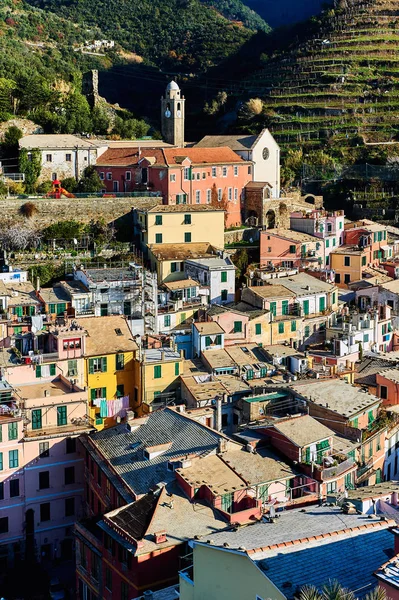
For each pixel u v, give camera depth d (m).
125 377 120.75
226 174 180.62
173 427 99.81
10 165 177.62
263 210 182.50
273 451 95.31
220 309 136.62
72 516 107.12
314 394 107.56
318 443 94.06
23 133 194.12
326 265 167.88
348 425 101.56
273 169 190.88
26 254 151.25
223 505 85.44
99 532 90.44
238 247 168.62
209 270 146.12
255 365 124.44
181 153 177.50
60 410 107.94
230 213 182.00
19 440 103.56
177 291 142.38
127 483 91.69
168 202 171.38
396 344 150.88
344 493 85.75
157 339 127.56
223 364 123.81
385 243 175.00
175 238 160.50
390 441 108.75
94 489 101.25
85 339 119.38
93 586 89.38
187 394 116.50
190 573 70.12
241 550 63.78
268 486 88.81
